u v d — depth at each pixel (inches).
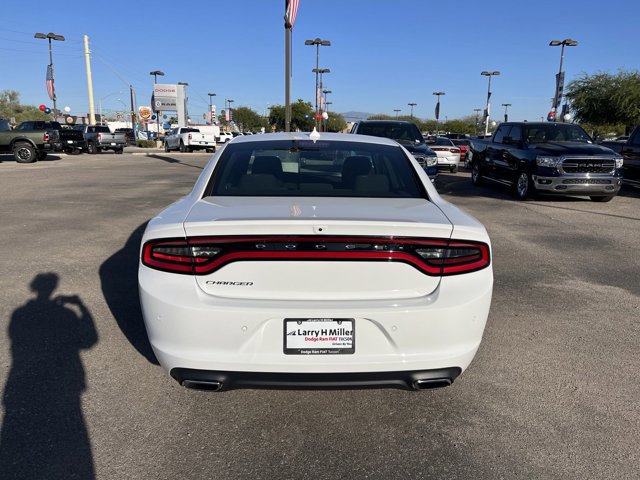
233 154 146.8
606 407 123.0
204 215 108.0
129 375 134.9
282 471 99.7
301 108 2417.6
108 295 194.9
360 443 108.7
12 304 184.4
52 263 237.1
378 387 104.0
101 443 107.0
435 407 122.6
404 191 133.3
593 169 440.5
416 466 101.5
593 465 101.8
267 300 100.7
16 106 3570.4
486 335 164.4
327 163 143.2
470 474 99.2
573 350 154.2
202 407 121.1
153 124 2881.4
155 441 108.1
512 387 132.0
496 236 312.3
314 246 100.0
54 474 97.4
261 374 100.7
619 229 340.2
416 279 102.7
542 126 505.0
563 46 1438.2
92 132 1321.4
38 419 114.7
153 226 106.0
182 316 99.5
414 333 100.7
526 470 100.3
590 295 204.8
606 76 1296.8
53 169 781.9
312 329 99.6
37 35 1606.8
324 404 123.8
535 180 451.8
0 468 98.5
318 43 1590.8
